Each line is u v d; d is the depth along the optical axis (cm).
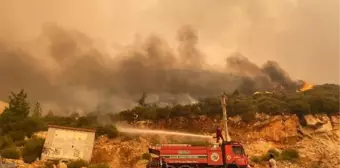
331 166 3994
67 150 3981
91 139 4172
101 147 4344
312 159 4144
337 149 4362
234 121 5209
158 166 2538
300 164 4012
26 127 4947
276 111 5103
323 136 4725
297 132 4847
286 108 5159
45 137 4419
